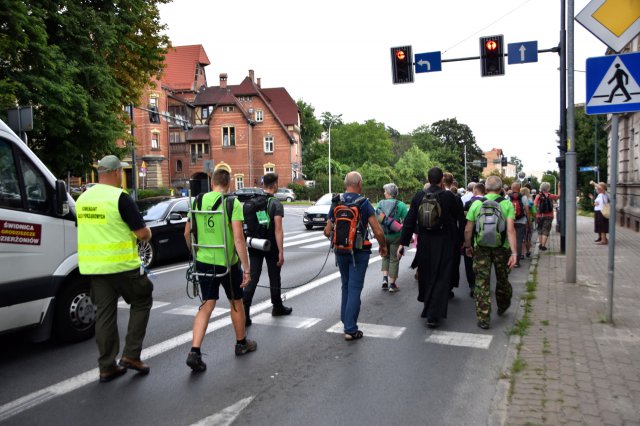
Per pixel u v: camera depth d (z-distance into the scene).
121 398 4.31
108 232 4.59
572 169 8.72
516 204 11.11
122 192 4.64
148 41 19.86
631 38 5.70
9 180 5.14
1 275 4.97
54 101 14.30
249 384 4.59
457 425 3.76
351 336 5.86
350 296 5.86
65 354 5.47
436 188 6.47
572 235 8.73
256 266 6.60
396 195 8.70
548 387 4.26
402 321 6.71
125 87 20.03
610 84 5.82
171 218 12.27
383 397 4.27
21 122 8.06
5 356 5.43
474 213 6.46
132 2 17.97
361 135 73.19
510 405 3.94
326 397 4.29
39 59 13.97
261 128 57.88
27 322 5.26
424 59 14.91
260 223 6.66
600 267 10.47
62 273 5.59
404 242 6.59
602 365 4.74
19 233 5.15
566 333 5.78
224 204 4.97
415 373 4.82
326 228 6.04
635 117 21.20
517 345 5.42
